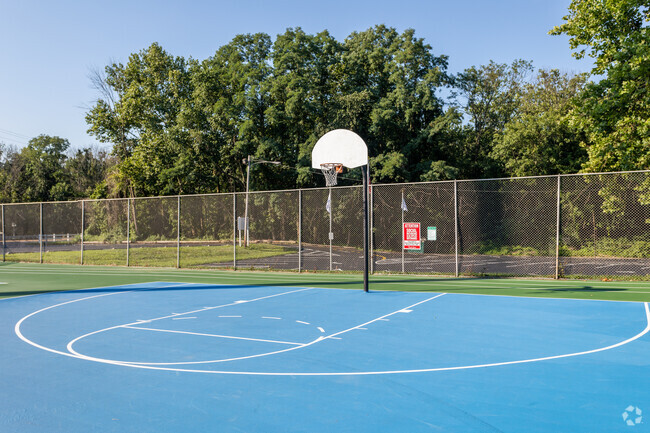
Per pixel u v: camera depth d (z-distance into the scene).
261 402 5.57
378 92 53.38
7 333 9.55
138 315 11.46
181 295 14.91
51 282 19.00
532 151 44.00
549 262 28.03
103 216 51.00
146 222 46.72
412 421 4.96
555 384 6.14
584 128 23.61
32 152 98.56
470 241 39.91
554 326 9.77
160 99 54.34
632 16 22.38
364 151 15.76
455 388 6.01
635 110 22.11
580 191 32.62
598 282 17.16
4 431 4.78
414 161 51.22
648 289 15.20
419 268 25.73
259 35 54.91
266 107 54.16
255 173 51.91
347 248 44.25
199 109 53.22
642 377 6.42
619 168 22.19
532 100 50.75
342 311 11.73
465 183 40.94
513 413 5.16
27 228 57.97
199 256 32.75
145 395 5.85
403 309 11.94
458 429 4.75
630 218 29.22
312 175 50.00
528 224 37.81
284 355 7.68
